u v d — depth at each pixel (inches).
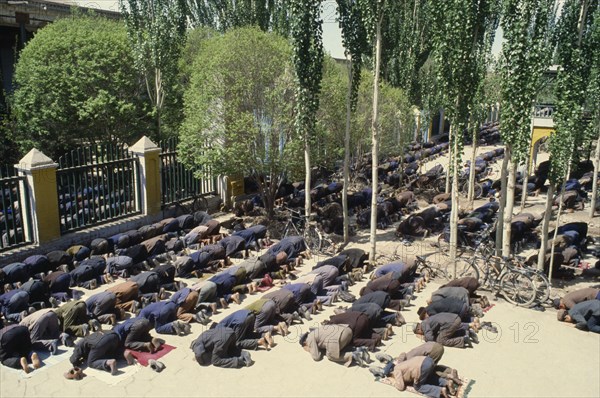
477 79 564.7
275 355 375.9
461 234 613.3
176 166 713.0
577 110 479.8
